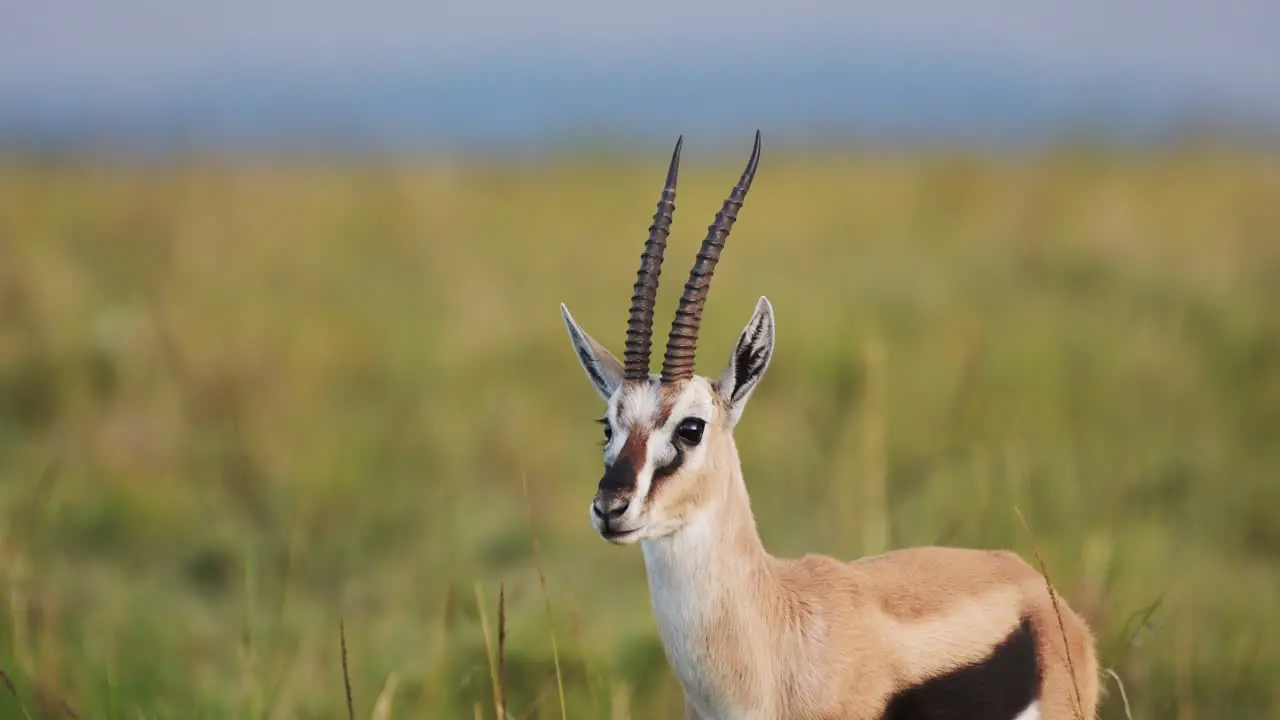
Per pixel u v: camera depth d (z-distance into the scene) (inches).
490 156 5014.8
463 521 1521.9
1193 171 3868.1
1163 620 1165.1
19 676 1024.9
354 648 1176.8
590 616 1254.3
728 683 810.2
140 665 1130.0
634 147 4913.9
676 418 801.6
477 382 2007.9
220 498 1557.6
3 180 4185.5
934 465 1508.4
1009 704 812.6
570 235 3169.3
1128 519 1437.0
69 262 2605.8
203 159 4402.1
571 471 1704.0
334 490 1603.1
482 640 1149.1
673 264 2706.7
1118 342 2030.0
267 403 1854.1
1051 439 1608.0
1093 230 2871.6
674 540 811.4
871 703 797.9
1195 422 1755.7
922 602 819.4
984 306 2266.2
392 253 3006.9
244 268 2773.1
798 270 2709.2
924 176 3988.7
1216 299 2290.8
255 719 1019.9
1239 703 1114.7
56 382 1904.5
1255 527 1481.3
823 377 1892.2
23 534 1310.3
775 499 1598.2
